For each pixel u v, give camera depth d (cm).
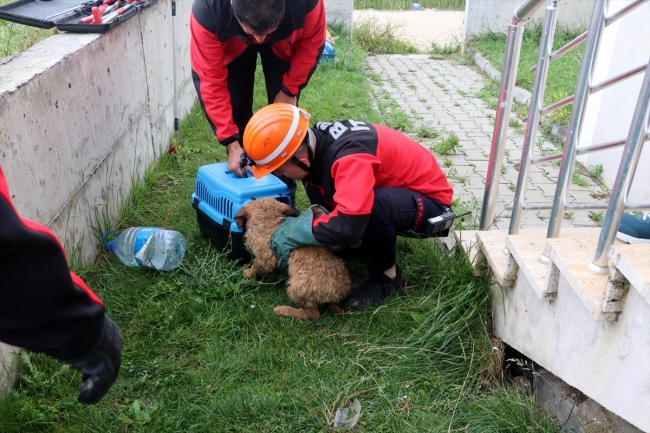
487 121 648
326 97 675
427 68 915
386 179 296
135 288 315
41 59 302
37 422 229
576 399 243
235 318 294
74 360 114
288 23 316
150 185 447
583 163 520
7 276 98
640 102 169
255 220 306
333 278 285
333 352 273
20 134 260
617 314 188
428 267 324
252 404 241
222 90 339
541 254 237
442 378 262
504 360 287
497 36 1004
